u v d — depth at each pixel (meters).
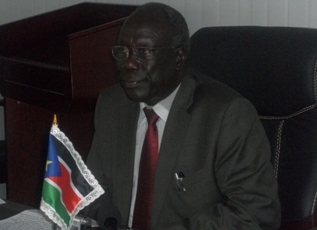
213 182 1.39
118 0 2.75
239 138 1.36
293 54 1.51
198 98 1.43
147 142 1.45
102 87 2.08
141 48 1.33
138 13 1.36
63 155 1.16
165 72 1.37
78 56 2.01
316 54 1.48
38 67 2.16
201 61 1.69
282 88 1.53
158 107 1.44
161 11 1.36
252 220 1.29
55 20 2.68
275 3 2.16
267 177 1.35
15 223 1.35
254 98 1.59
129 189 1.48
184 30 1.39
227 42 1.66
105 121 1.59
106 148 1.58
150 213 1.42
